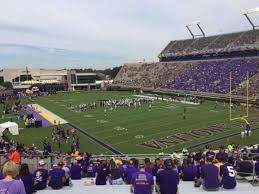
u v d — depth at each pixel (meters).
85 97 99.31
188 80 98.31
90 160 22.05
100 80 156.38
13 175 6.06
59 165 13.38
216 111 61.34
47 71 152.75
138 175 9.38
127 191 11.58
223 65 97.69
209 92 84.31
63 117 62.72
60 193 11.57
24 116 61.56
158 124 51.34
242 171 13.02
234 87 81.00
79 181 15.20
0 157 19.05
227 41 108.69
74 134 44.56
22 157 22.23
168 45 132.00
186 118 55.19
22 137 46.31
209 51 110.44
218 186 11.34
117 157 26.52
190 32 126.25
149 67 126.19
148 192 9.26
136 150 37.53
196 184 12.07
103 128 50.53
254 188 11.52
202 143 39.03
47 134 47.91
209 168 11.46
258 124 48.66
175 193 9.56
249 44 99.31
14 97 106.62
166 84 103.12
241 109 63.09
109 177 14.48
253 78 81.69
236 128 46.31
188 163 14.99
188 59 120.19
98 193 11.48
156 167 14.53
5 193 5.78
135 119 56.53
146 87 108.94
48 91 130.12
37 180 12.31
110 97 94.94
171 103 74.88
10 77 153.38
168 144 39.41
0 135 45.59
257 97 71.56
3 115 67.25
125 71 132.62
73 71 153.38
